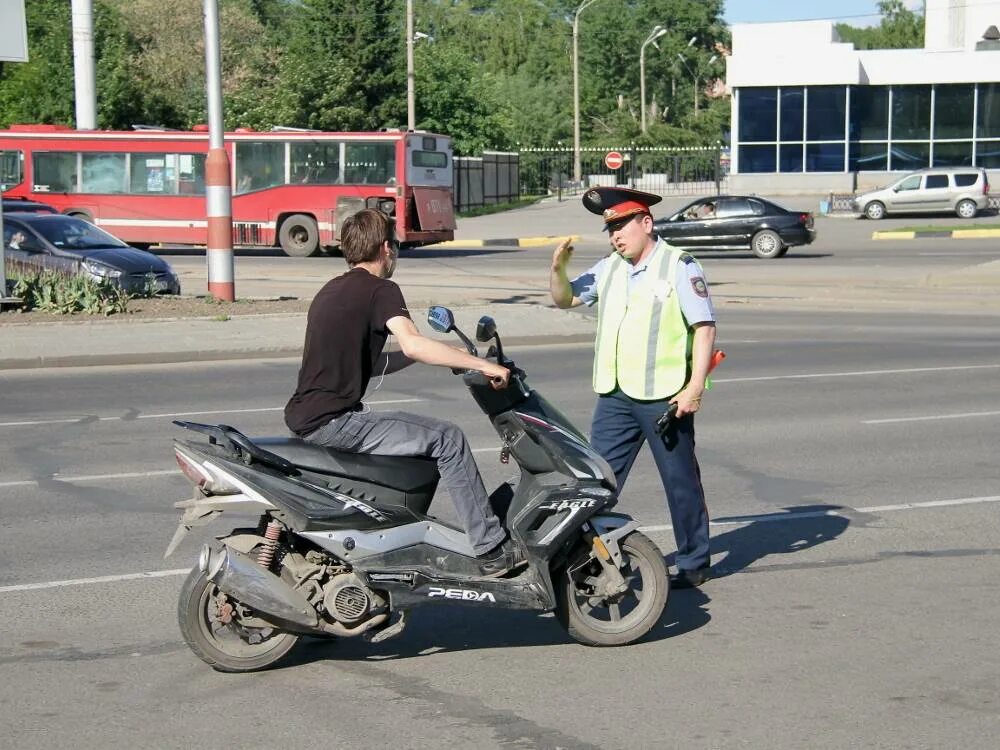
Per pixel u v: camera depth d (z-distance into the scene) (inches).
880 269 1183.6
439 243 1549.0
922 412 483.8
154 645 233.9
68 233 910.4
